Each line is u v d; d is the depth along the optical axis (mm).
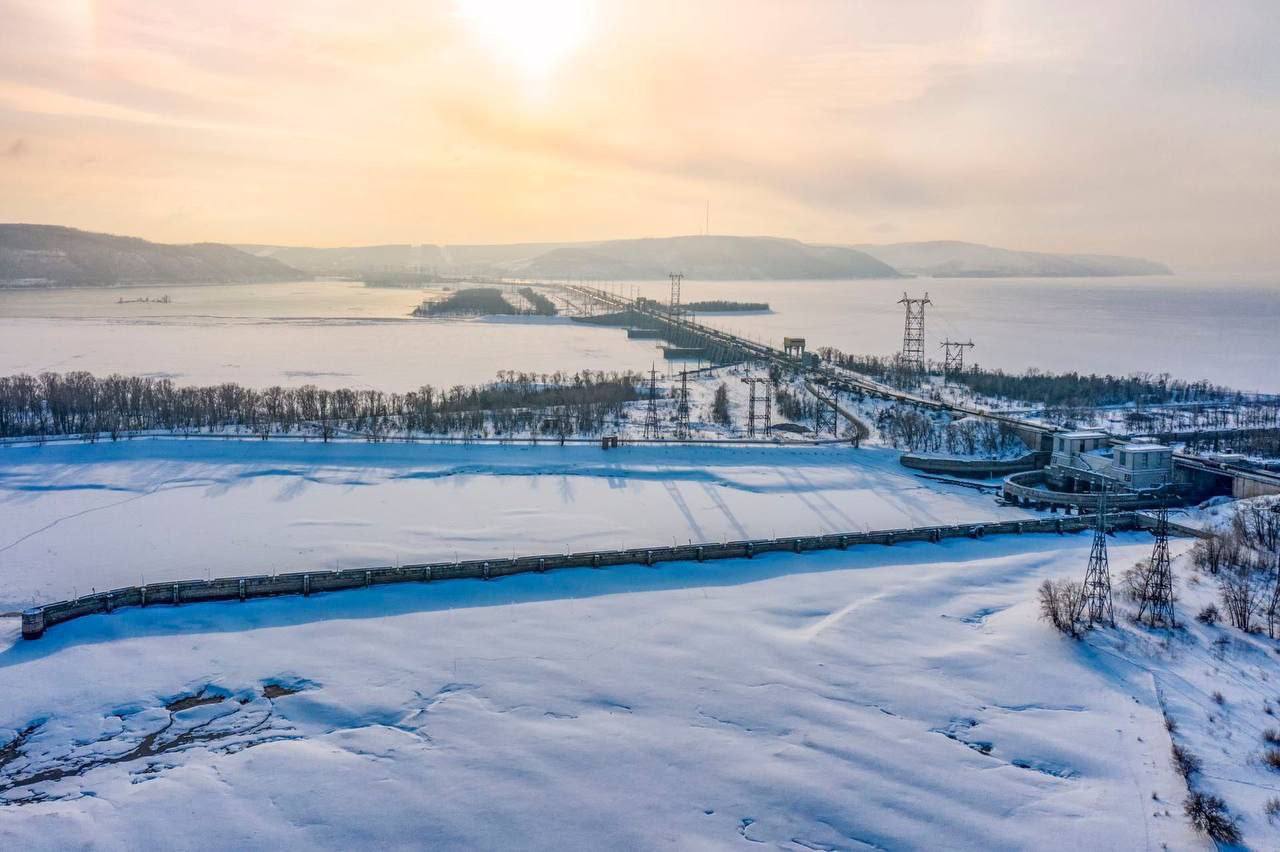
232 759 64562
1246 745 65125
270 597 92000
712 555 106875
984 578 98812
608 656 79938
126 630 83750
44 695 72500
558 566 101688
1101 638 81625
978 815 58688
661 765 63844
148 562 106125
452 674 76625
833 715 70312
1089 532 120500
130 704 71688
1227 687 72875
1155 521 121000
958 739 67375
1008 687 74562
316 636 83188
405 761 64375
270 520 122062
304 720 69875
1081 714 70375
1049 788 61562
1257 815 57344
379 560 107125
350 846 55938
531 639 83188
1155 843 55656
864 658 79625
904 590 94688
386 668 77562
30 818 58094
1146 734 67125
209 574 102188
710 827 57688
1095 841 56000
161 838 56375
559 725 68875
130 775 62938
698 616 88688
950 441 172250
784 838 56875
